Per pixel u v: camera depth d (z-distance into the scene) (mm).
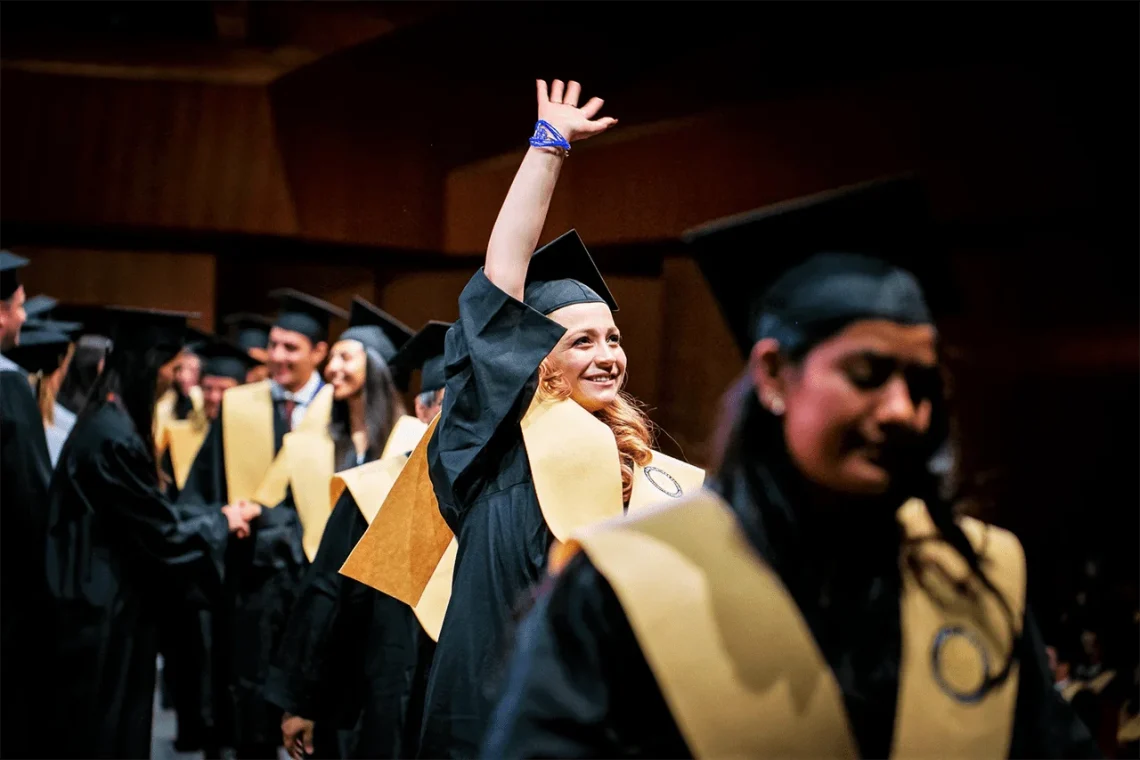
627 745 1140
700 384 7734
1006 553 1267
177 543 4359
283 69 9055
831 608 1180
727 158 7691
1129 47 6363
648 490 2447
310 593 3508
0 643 4082
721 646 1113
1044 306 6664
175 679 5324
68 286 9305
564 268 2502
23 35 9000
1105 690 4051
